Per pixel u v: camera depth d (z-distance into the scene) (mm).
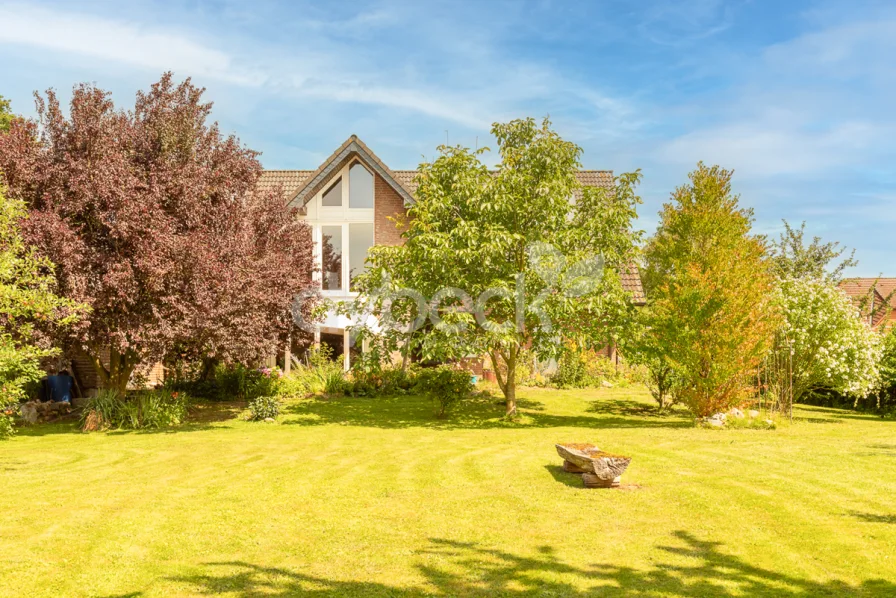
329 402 21703
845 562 6258
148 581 6086
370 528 7605
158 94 17469
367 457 11945
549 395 23562
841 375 18516
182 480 10117
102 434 16047
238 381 23016
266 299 17641
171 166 16906
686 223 22219
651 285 24172
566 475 10016
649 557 6527
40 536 7301
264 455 12297
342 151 26859
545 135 17469
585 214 18188
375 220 27703
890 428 16438
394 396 23391
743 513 7844
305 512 8258
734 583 5852
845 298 18844
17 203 12234
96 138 16000
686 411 20406
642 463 10664
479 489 9305
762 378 18344
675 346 16281
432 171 18031
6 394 11750
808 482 9188
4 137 15547
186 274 15773
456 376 18781
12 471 11086
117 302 15477
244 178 18844
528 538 7160
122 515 8125
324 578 6141
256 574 6242
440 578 6105
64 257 14641
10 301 11922
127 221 14992
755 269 16594
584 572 6168
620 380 26469
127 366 18781
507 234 15906
